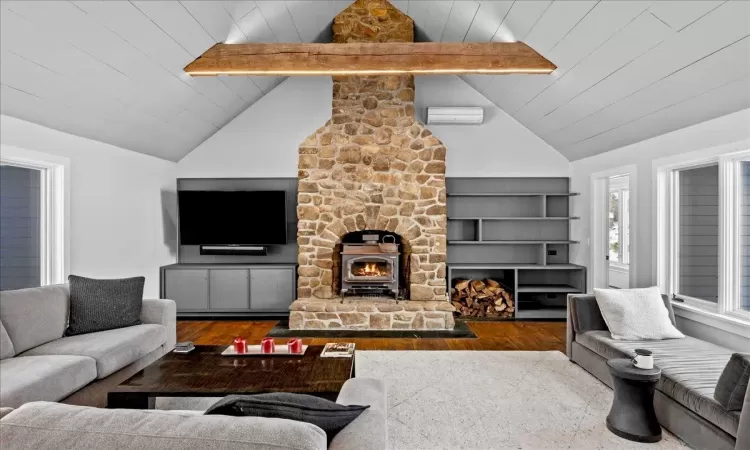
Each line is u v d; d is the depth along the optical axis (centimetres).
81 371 255
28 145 351
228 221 585
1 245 406
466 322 546
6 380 223
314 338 470
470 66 411
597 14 309
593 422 270
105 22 299
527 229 614
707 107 330
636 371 247
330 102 603
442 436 253
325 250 526
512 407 292
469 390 321
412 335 480
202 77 448
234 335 484
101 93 369
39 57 293
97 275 441
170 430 98
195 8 343
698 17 258
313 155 527
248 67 413
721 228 341
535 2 340
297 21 471
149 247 539
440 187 525
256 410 122
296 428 99
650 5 273
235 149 604
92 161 433
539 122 550
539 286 594
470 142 604
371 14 534
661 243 408
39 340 292
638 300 342
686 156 372
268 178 606
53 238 387
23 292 298
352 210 524
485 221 615
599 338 336
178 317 567
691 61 294
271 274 568
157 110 452
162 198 570
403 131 528
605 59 349
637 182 445
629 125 421
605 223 541
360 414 147
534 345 445
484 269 617
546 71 412
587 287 561
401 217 524
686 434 239
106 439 96
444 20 470
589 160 552
